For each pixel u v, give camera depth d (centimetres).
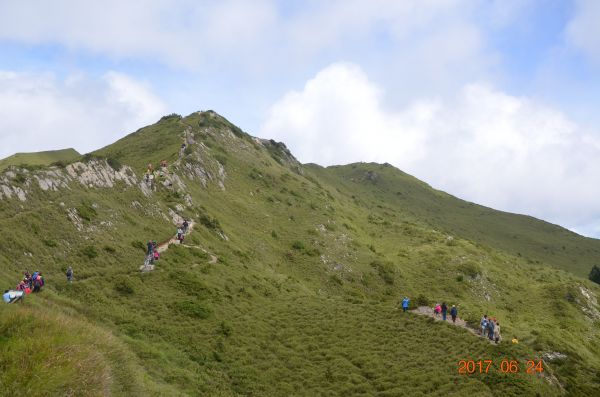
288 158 17838
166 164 9156
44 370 1652
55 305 3066
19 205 4475
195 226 6850
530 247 19600
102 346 2202
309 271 8162
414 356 3900
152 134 13512
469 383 3412
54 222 4509
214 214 8356
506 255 14850
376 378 3588
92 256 4441
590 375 4012
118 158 11188
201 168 10300
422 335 4275
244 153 13975
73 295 3678
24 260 3769
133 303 3997
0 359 1672
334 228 10644
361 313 4878
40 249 4041
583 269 17688
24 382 1594
